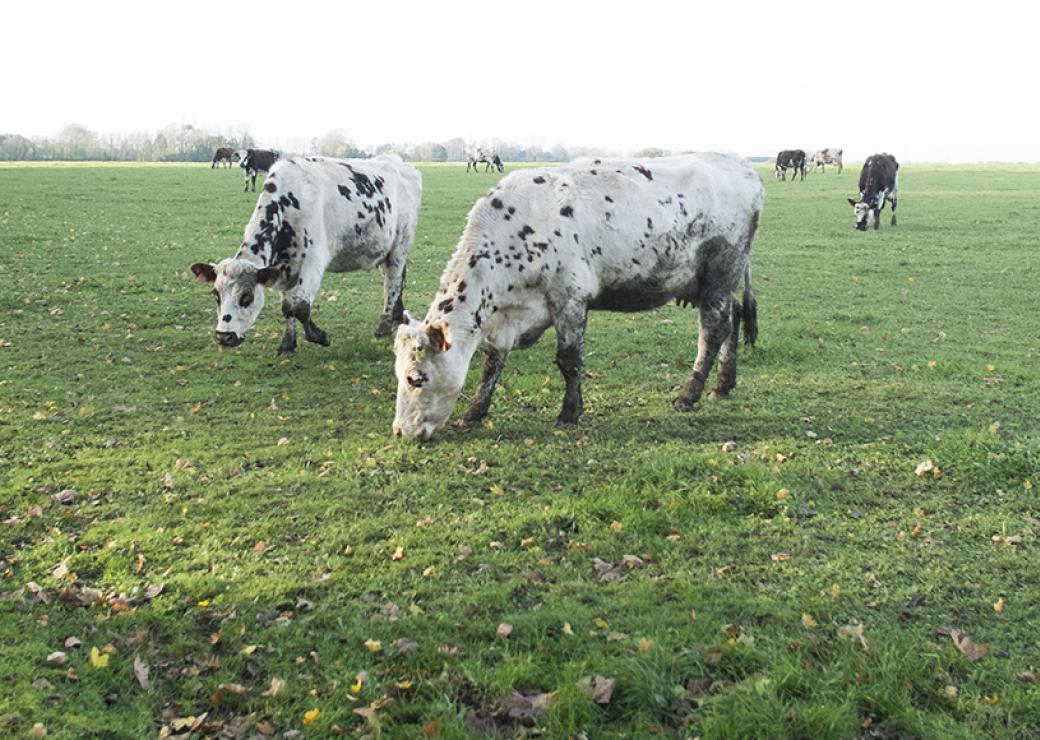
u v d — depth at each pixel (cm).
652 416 898
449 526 625
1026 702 429
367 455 770
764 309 1488
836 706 418
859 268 1912
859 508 665
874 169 2681
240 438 814
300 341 1198
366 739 407
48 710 414
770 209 3441
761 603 521
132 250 1991
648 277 880
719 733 403
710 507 650
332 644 481
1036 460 712
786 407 933
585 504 649
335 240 1128
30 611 504
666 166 904
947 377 1056
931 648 473
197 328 1266
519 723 420
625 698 432
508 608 518
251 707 432
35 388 952
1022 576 556
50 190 3684
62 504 659
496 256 815
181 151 13562
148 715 422
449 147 16425
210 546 595
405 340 783
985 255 2119
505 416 891
